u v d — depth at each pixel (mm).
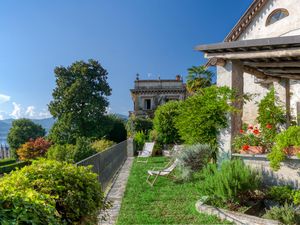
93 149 14211
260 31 15734
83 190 3605
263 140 6949
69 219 3285
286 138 6059
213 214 5840
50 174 3439
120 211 6438
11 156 37844
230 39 17109
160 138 19484
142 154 17547
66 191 3395
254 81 13797
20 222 2197
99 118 32375
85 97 32406
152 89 38000
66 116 31547
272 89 8180
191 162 9195
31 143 21953
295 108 12906
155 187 8633
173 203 6883
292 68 8656
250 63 7875
